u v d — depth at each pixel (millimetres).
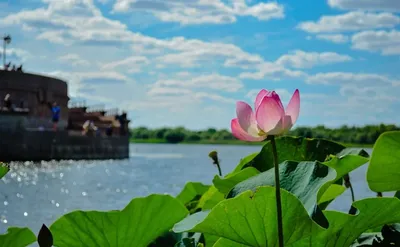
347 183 2721
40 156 50469
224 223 1861
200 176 34969
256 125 1665
